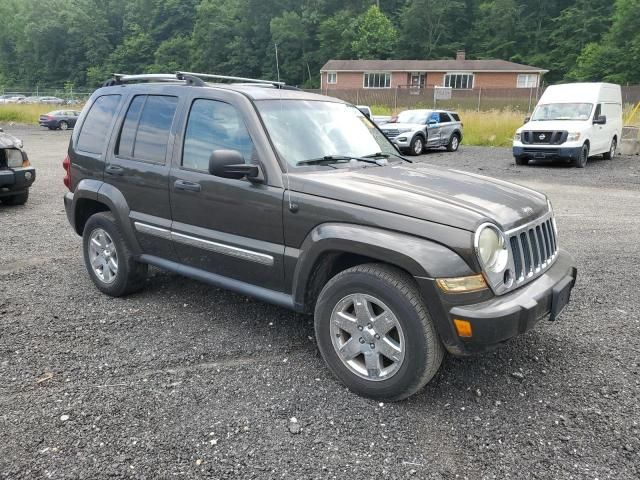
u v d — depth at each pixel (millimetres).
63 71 96562
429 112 21594
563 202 10367
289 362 3889
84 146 5207
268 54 69500
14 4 101812
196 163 4223
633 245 7125
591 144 16516
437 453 2910
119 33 96312
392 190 3469
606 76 58375
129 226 4742
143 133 4684
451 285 3027
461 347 3102
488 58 74500
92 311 4777
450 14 78750
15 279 5617
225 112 4117
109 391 3473
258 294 3941
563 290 3502
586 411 3299
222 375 3695
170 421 3156
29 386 3527
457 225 3111
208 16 74500
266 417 3207
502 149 23234
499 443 2996
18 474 2697
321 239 3438
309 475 2725
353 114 4805
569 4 73250
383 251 3184
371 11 74875
